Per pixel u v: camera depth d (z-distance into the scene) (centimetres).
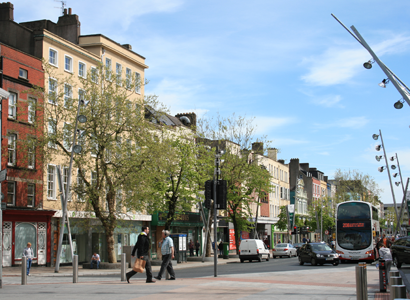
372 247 3538
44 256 3462
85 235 3934
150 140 3183
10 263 3212
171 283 1661
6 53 3312
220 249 5328
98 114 3098
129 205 3225
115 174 3194
